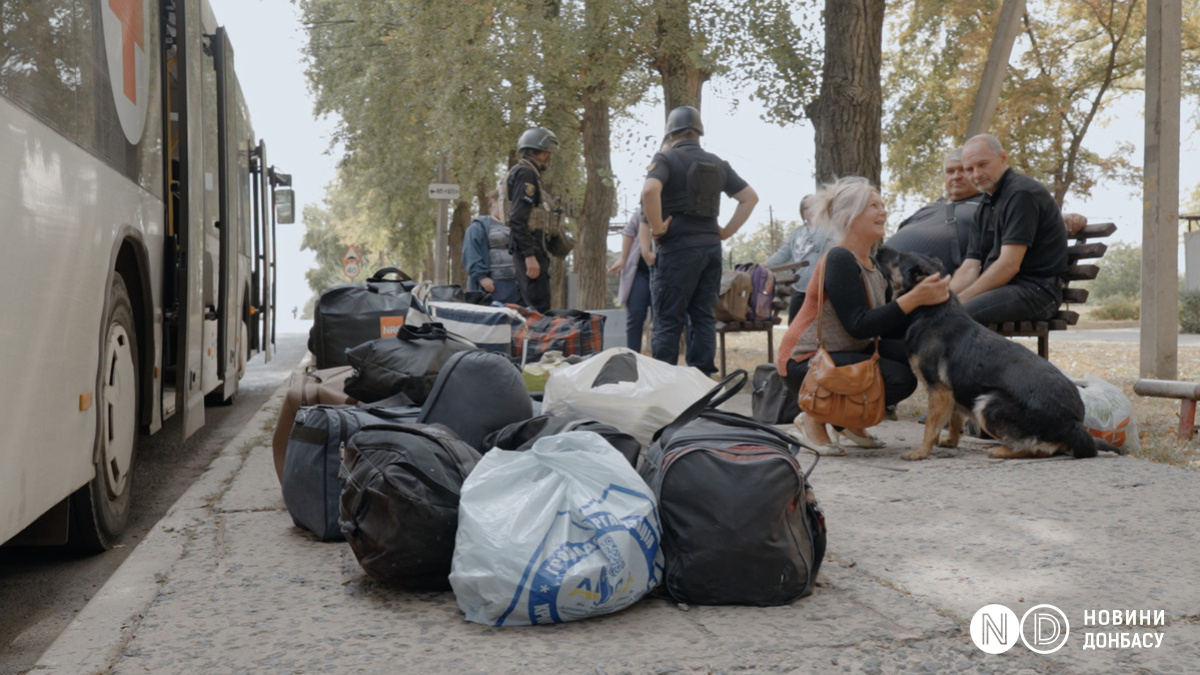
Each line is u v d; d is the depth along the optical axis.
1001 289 6.30
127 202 4.31
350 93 25.78
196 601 3.12
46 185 3.19
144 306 4.73
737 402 8.54
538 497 2.95
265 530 4.07
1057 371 5.15
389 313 6.94
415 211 28.08
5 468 2.82
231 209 7.78
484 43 16.69
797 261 10.15
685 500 3.02
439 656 2.63
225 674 2.53
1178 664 2.50
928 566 3.37
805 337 5.51
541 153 9.40
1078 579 3.19
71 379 3.45
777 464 3.02
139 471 6.42
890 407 5.78
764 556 2.97
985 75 10.23
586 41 15.99
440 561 3.10
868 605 2.99
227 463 5.82
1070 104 27.48
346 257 40.00
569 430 3.43
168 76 5.31
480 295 7.20
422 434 3.22
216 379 6.82
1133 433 5.58
